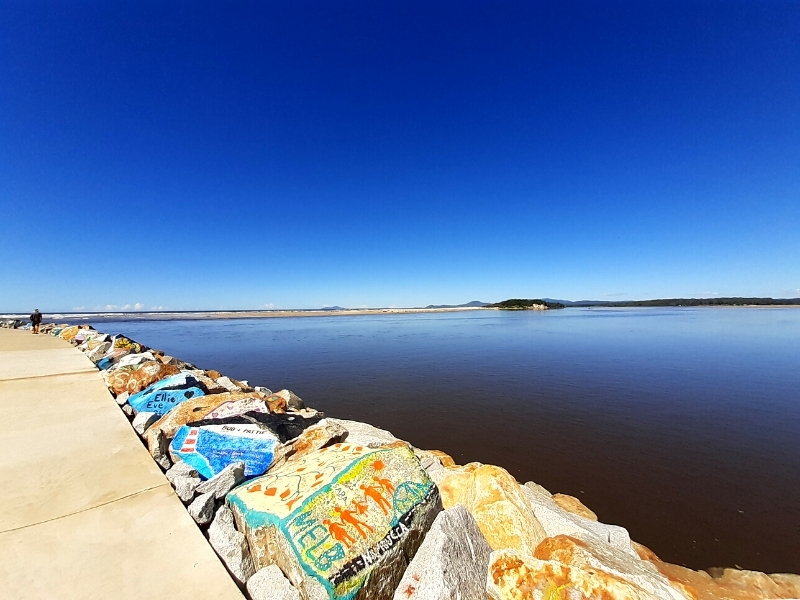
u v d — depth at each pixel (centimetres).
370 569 229
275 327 5547
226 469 340
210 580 233
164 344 3030
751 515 570
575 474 709
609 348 2550
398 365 1955
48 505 311
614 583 224
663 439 885
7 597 211
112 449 429
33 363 989
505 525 333
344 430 461
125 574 234
